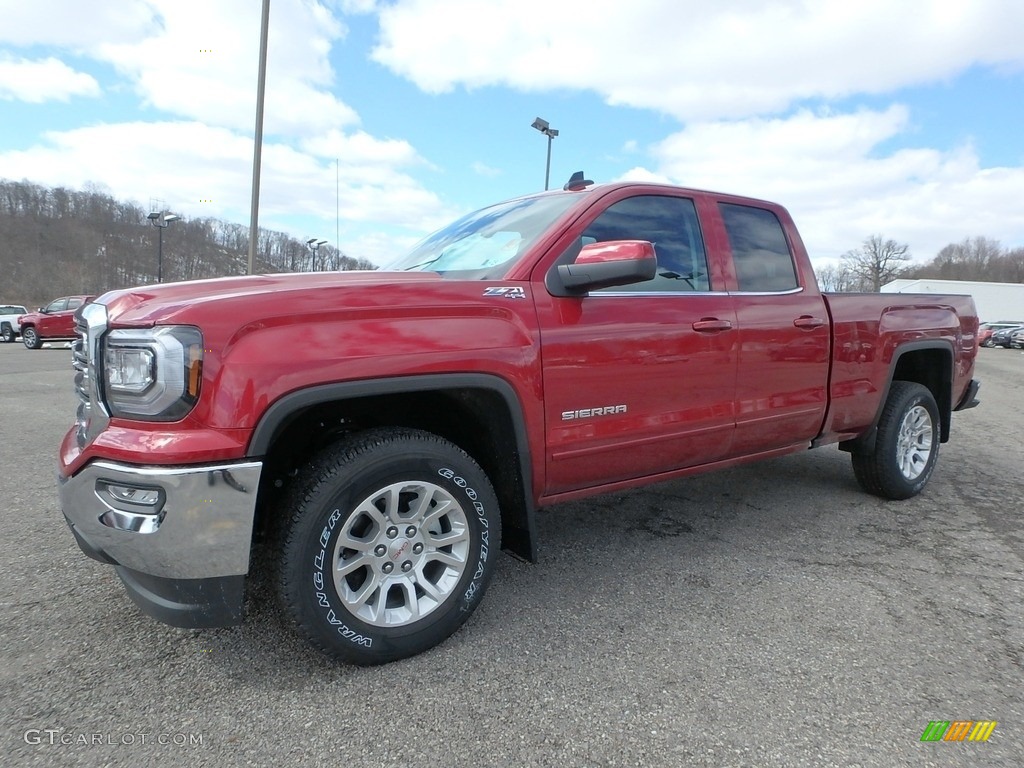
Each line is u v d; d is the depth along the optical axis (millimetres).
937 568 3219
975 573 3164
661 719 2008
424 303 2281
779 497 4418
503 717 2014
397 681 2207
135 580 2105
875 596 2895
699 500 4352
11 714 2008
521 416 2484
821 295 3752
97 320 2084
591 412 2715
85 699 2094
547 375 2561
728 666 2314
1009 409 9328
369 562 2250
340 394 2068
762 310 3365
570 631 2561
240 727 1958
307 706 2062
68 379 11688
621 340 2773
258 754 1843
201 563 1951
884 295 4109
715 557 3338
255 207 11680
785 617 2688
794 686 2193
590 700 2104
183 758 1823
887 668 2312
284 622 2514
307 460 2293
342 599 2176
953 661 2367
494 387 2391
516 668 2291
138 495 1929
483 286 2451
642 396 2875
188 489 1901
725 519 3951
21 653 2361
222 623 2049
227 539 1962
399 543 2307
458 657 2363
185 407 1916
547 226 2805
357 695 2125
